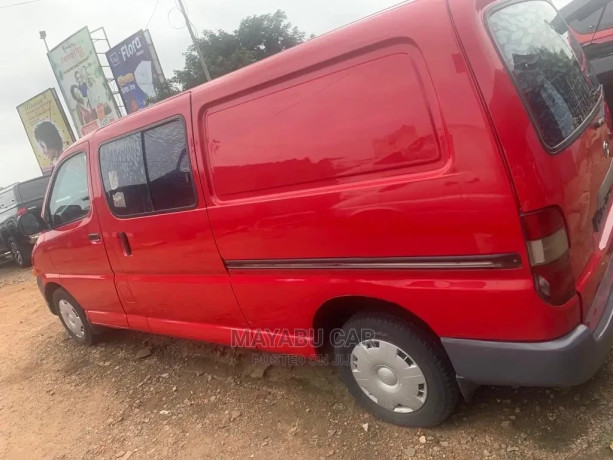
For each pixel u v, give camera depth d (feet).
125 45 64.44
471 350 6.95
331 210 7.50
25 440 11.64
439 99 6.22
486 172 6.05
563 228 6.25
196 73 72.74
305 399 10.19
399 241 6.98
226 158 8.81
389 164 6.82
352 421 9.09
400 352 7.88
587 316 6.73
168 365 13.47
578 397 8.09
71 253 14.01
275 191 8.26
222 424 10.13
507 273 6.31
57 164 13.80
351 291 7.84
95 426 11.41
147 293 11.96
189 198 9.78
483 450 7.62
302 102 7.54
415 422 8.25
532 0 8.18
